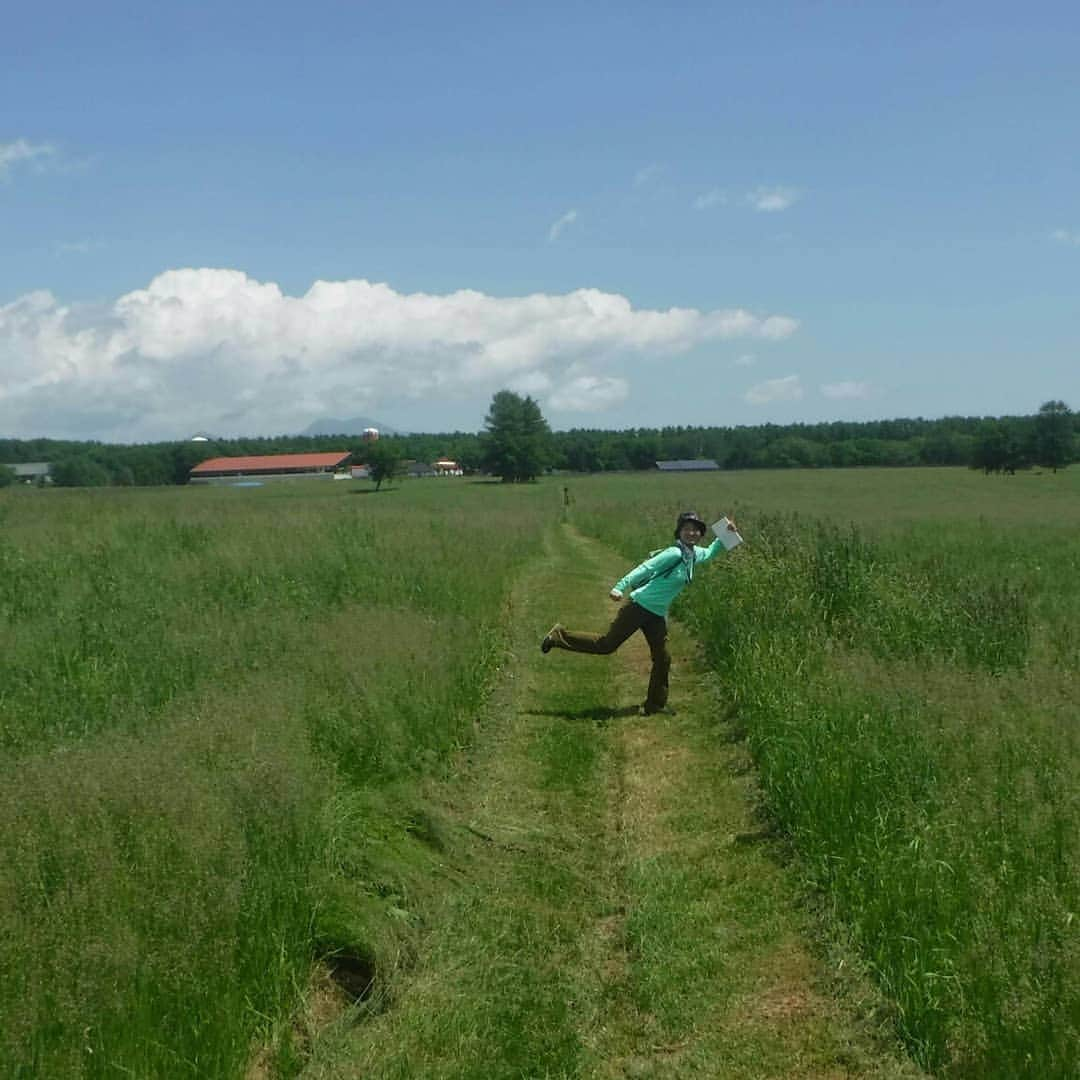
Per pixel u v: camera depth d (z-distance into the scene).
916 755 6.72
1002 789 6.02
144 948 4.37
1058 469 110.50
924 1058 4.66
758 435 179.00
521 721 9.70
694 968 5.54
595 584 19.19
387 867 6.07
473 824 7.20
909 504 51.09
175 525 16.50
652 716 10.07
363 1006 5.01
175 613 10.45
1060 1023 4.22
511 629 13.85
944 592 11.41
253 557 13.80
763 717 8.55
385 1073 4.48
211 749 6.24
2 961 4.10
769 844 6.98
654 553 10.25
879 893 5.64
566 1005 5.23
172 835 5.00
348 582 13.21
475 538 20.45
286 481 113.69
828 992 5.30
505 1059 4.74
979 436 108.38
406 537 17.33
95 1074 3.94
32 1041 3.87
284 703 7.43
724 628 11.52
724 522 10.41
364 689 8.29
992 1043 4.38
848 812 6.49
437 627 11.00
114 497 25.00
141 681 8.42
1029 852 5.44
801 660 9.27
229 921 4.75
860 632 10.18
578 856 6.91
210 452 138.38
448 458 167.00
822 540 13.64
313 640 9.55
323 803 6.28
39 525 15.98
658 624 10.16
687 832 7.29
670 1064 4.82
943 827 5.81
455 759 8.45
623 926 6.03
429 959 5.44
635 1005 5.29
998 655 9.59
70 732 7.14
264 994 4.75
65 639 9.27
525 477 109.88
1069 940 4.52
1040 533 26.44
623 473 133.12
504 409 110.56
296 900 5.29
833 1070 4.72
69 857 4.71
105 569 12.46
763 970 5.55
